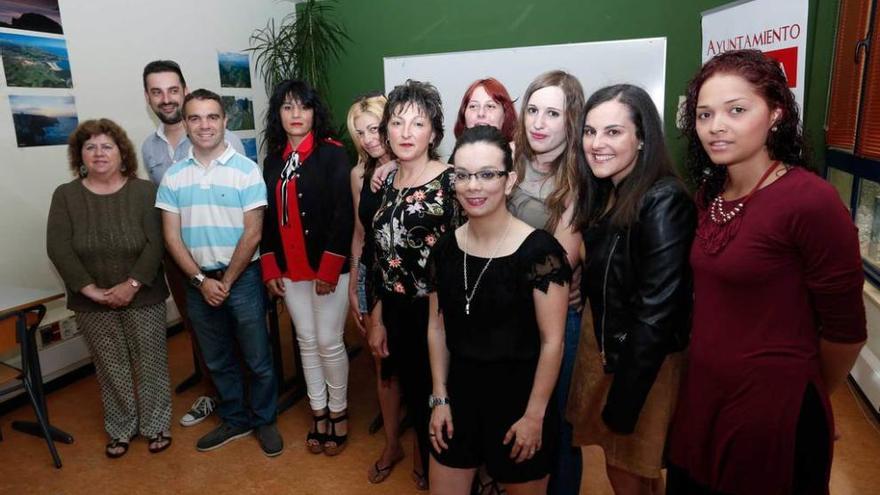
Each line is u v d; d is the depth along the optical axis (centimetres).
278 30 469
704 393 114
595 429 142
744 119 100
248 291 236
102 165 226
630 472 134
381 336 195
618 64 380
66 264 226
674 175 124
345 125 478
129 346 244
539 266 124
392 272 176
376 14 468
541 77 155
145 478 228
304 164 220
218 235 226
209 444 246
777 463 106
